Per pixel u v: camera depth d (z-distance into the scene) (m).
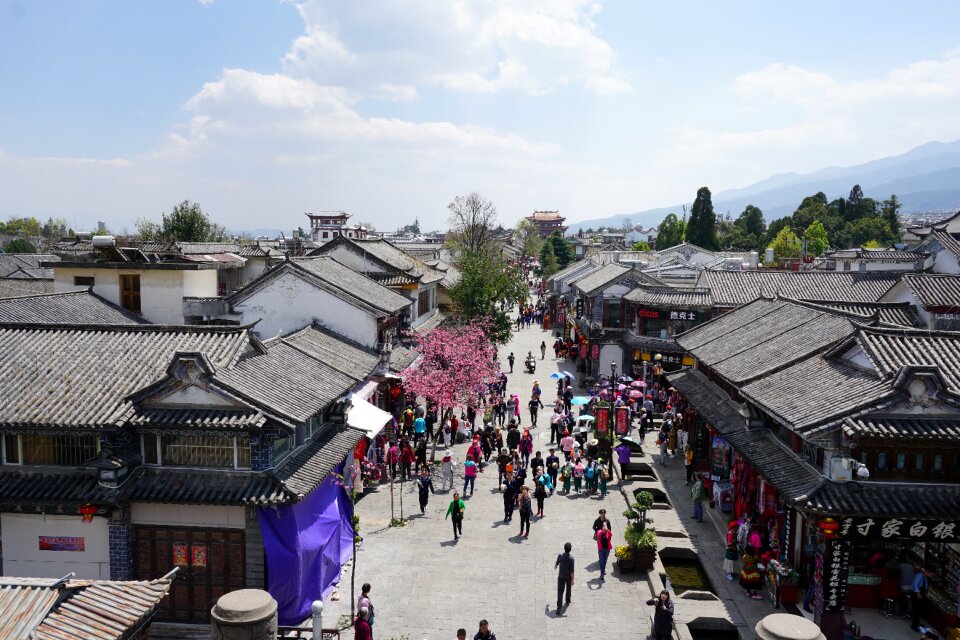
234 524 20.58
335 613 21.91
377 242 55.84
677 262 90.88
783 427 24.41
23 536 21.00
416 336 44.66
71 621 13.62
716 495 30.33
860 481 19.62
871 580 21.88
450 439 40.06
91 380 22.06
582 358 63.09
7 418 20.33
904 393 19.41
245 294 37.16
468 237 98.56
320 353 31.09
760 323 34.72
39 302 36.03
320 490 23.42
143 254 40.69
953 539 19.30
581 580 24.59
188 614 20.81
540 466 32.25
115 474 19.98
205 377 20.17
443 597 23.11
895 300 45.44
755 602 22.77
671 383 38.69
